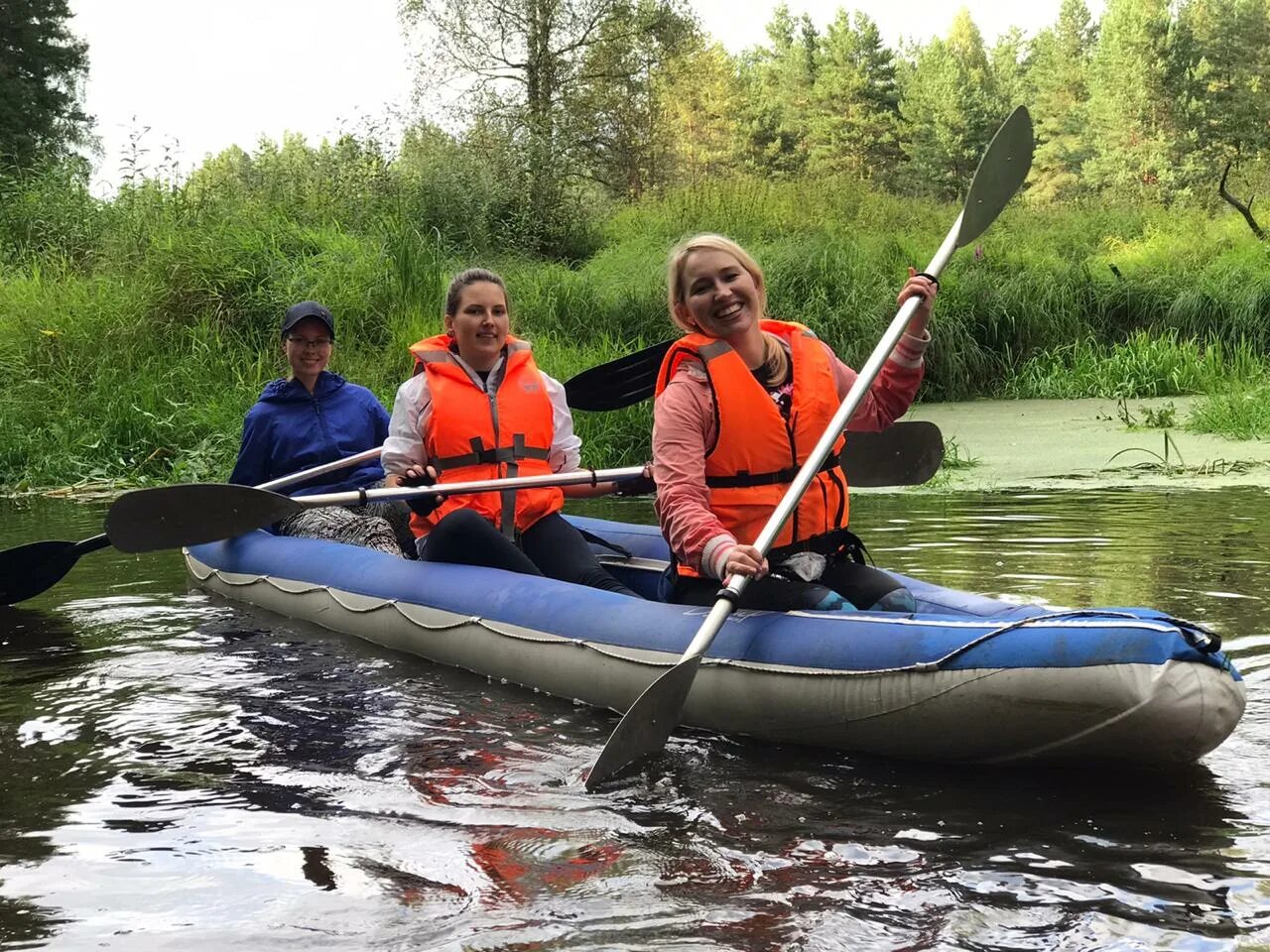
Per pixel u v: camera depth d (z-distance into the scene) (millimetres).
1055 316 11578
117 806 2404
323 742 2795
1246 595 3760
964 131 53656
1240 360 10422
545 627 3260
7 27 29906
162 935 1873
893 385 3197
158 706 3078
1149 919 1845
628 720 2559
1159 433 8148
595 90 20938
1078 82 59875
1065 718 2398
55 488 7699
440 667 3496
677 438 2943
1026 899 1922
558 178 15922
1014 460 7371
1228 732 2381
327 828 2279
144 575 4941
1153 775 2463
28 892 2035
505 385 4078
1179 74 45250
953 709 2508
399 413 4129
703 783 2502
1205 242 14953
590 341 10227
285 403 4953
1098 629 2410
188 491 3900
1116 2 50250
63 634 3912
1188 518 5230
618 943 1812
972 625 2568
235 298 9594
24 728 2908
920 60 59750
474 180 14273
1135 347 10961
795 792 2441
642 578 4020
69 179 12500
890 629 2654
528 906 1942
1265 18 46344
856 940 1806
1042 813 2287
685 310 3092
